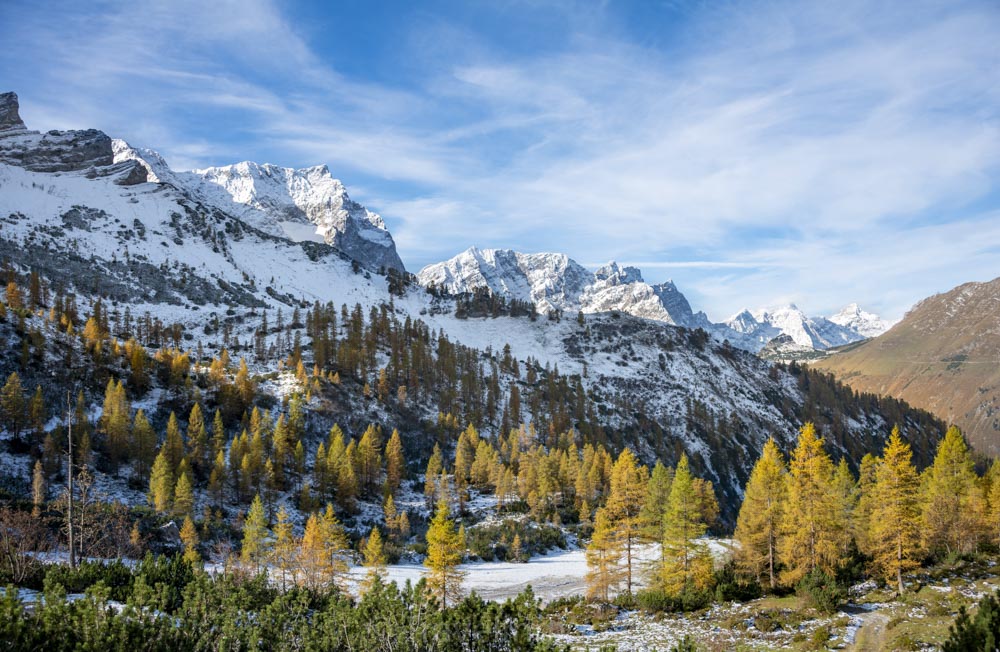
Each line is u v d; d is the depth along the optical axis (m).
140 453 91.50
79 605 21.03
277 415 125.69
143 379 119.75
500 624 25.38
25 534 45.31
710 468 179.62
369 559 60.12
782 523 52.25
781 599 46.66
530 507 110.06
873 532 50.25
